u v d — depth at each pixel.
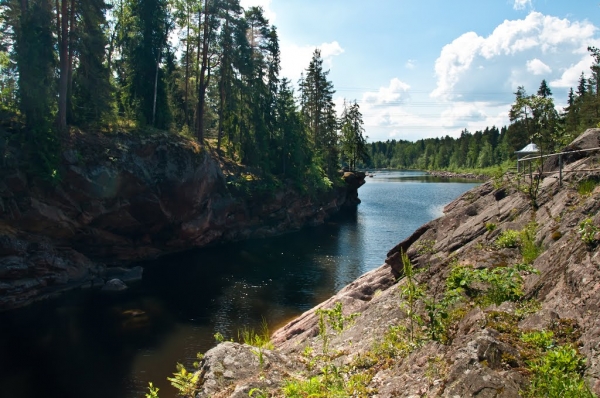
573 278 5.27
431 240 13.14
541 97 12.64
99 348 15.23
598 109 50.00
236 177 38.00
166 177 29.19
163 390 12.40
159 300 20.77
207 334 16.59
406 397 4.51
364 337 8.46
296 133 46.25
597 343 3.86
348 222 45.91
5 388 12.45
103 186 25.81
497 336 4.56
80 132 26.09
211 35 39.03
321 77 58.41
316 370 6.54
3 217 21.33
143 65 34.69
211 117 55.50
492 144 117.69
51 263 21.70
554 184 10.41
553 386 3.50
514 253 8.41
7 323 17.48
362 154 70.94
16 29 24.64
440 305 6.09
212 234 34.66
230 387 5.78
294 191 44.34
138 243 29.70
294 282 23.88
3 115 23.47
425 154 156.62
